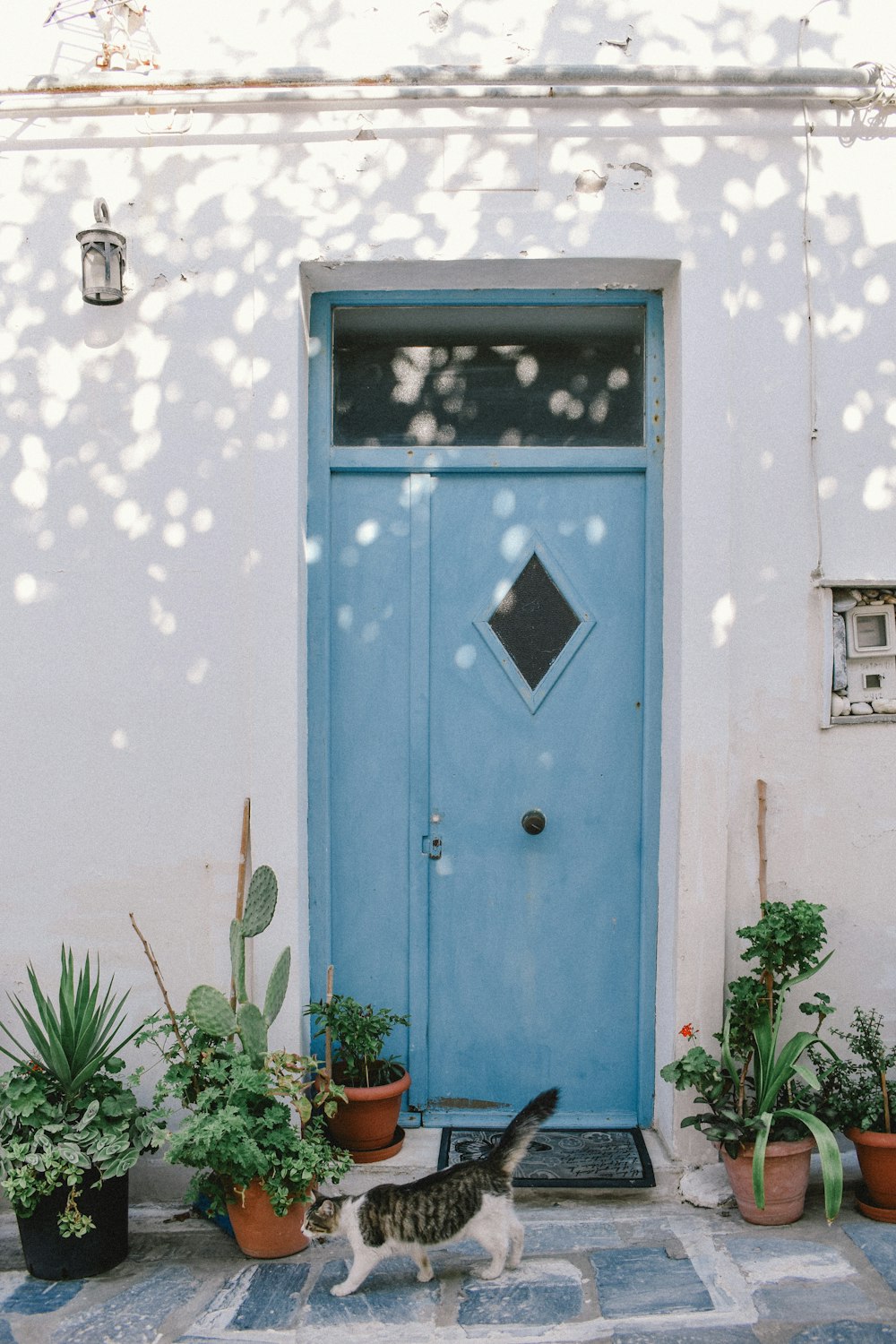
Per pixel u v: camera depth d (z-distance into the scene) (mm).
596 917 3729
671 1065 3189
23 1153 2943
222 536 3504
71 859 3527
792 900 3484
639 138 3473
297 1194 2988
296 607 3475
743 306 3477
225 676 3500
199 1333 2686
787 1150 3061
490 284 3654
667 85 3422
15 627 3545
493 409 3756
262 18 3555
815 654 3480
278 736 3465
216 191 3512
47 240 3557
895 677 3496
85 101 3475
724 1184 3303
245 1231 3057
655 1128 3664
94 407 3539
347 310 3764
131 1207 3422
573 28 3525
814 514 3482
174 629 3512
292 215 3486
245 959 3422
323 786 3689
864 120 3490
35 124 3543
